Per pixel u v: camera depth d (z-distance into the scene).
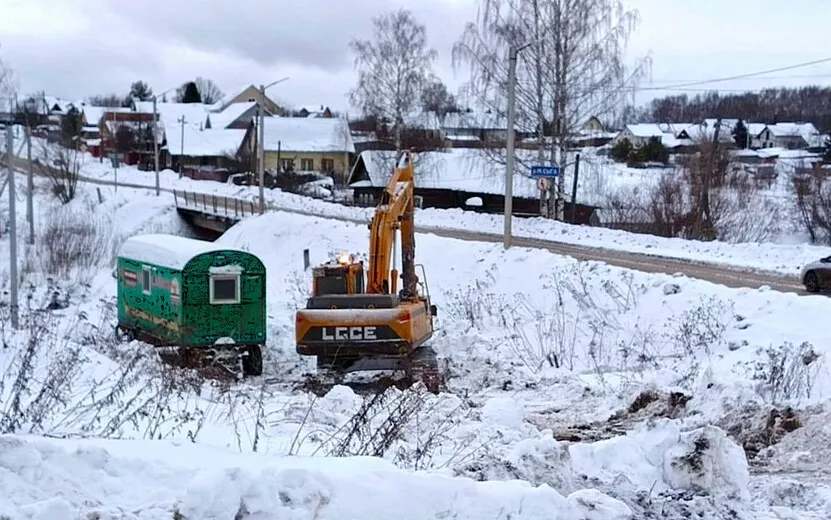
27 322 17.67
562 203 49.81
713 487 8.13
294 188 82.94
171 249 22.73
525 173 49.84
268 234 47.56
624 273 26.73
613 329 23.98
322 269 20.52
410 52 66.06
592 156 52.72
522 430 11.62
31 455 6.42
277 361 23.34
